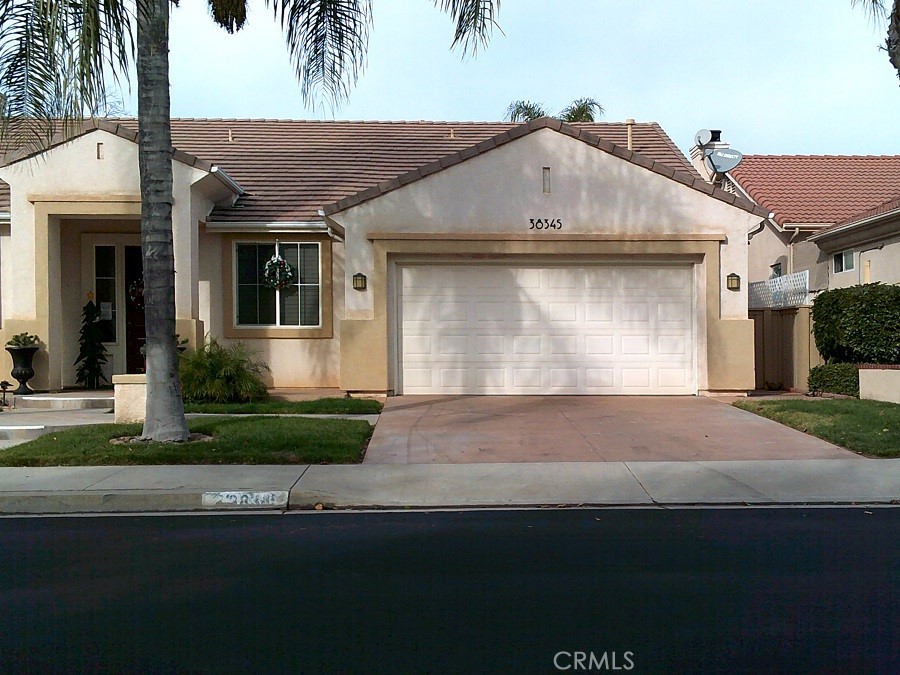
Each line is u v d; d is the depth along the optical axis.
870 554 6.61
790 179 23.44
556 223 14.63
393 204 14.59
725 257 14.77
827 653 4.66
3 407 14.35
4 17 8.37
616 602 5.49
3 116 8.62
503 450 10.70
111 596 5.70
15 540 7.24
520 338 15.02
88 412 13.85
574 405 13.98
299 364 16.55
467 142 19.91
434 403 14.13
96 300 16.84
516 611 5.34
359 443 10.68
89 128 14.71
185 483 8.94
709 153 18.45
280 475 9.34
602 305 15.04
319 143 19.64
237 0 11.73
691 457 10.34
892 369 13.79
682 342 15.05
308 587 5.86
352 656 4.64
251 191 17.17
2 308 15.88
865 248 18.80
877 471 9.59
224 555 6.70
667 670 4.46
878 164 24.62
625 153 14.62
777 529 7.45
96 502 8.47
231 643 4.84
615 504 8.47
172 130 20.09
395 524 7.75
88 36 7.83
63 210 14.73
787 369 16.73
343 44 11.65
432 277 14.96
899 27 11.13
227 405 13.59
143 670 4.48
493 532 7.41
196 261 15.04
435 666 4.51
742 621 5.14
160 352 10.69
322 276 16.50
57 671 4.48
